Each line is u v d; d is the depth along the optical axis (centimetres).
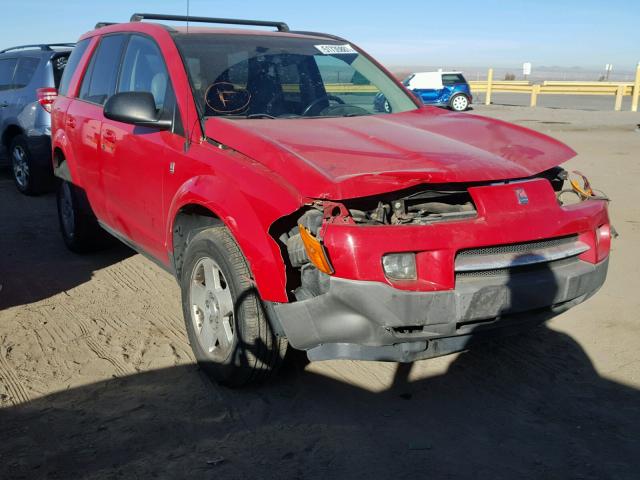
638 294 502
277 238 319
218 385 364
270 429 319
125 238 495
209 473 284
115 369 385
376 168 308
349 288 288
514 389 361
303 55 469
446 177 303
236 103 414
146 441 310
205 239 353
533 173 333
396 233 289
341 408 339
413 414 334
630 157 1232
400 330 298
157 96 435
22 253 623
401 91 494
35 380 371
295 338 310
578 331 437
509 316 320
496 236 304
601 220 353
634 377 375
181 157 386
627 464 292
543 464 292
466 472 286
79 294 511
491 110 2625
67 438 312
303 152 323
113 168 477
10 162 947
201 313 376
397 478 281
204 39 449
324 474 284
